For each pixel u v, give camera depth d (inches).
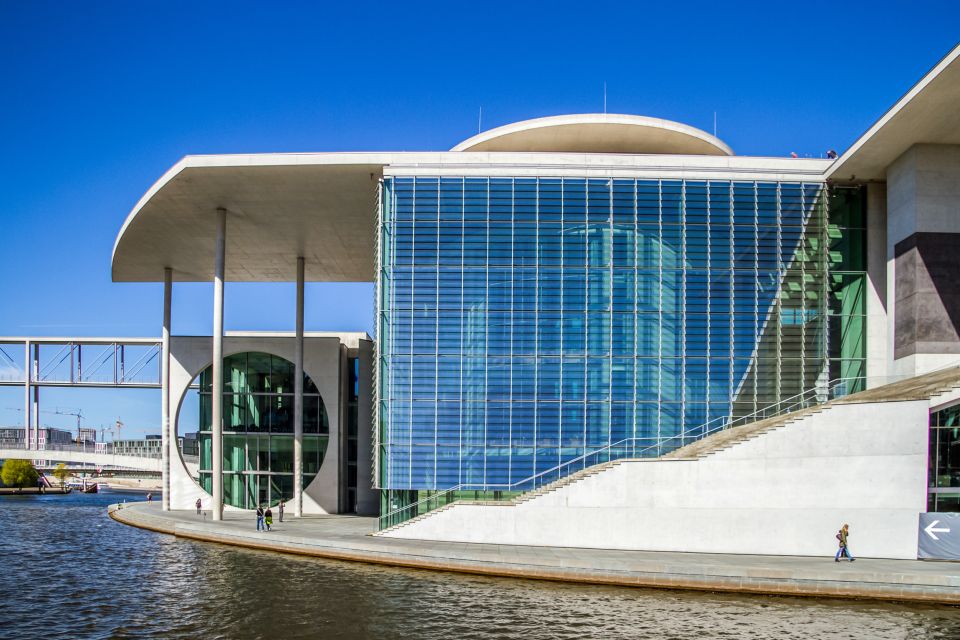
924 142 1130.7
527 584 851.4
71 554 1115.9
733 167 1234.6
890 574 779.4
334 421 1750.7
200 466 1788.9
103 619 730.2
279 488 1744.6
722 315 1204.5
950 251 1132.5
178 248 1672.0
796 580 796.6
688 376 1192.8
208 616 733.9
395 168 1224.2
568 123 1358.3
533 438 1184.8
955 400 912.9
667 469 985.5
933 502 922.7
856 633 663.8
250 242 1635.1
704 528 970.1
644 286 1206.3
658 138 1378.0
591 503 1001.5
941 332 1123.3
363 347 1811.0
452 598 787.4
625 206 1216.8
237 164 1214.9
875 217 1243.2
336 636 665.6
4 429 4345.5
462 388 1195.3
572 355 1195.3
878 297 1227.9
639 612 732.0
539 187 1220.5
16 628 701.9
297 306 1701.5
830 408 954.7
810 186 1238.3
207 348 1782.7
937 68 936.3
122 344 2598.4
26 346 2576.3
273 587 846.5
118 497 3112.7
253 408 1770.4
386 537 1080.2
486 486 1178.6
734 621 700.0
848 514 940.6
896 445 936.9
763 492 961.5
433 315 1208.8
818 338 1213.7
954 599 756.6
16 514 1962.4
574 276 1207.6
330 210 1430.9
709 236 1214.9
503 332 1202.0
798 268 1222.9
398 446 1192.8
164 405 1768.0
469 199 1220.5
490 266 1211.2
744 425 1138.0
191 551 1118.4
